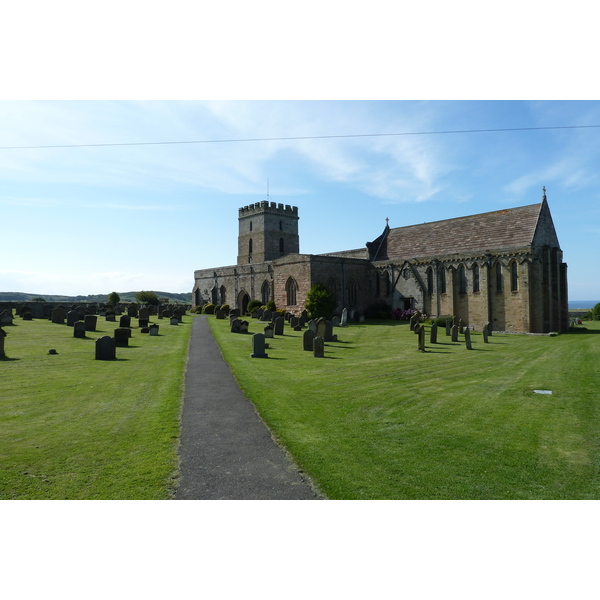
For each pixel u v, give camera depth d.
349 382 17.06
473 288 46.94
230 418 12.05
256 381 16.72
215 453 9.64
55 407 13.19
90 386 15.85
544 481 8.52
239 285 65.69
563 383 16.84
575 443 10.45
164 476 8.52
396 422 12.00
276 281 58.31
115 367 19.53
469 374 18.89
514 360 23.03
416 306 52.25
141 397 14.31
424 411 13.08
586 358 23.11
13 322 38.28
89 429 11.16
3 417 12.17
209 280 71.69
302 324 43.50
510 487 8.29
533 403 14.00
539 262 42.66
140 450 9.73
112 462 9.14
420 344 26.83
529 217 44.72
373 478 8.57
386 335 36.56
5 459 9.28
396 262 54.56
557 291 42.81
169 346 26.84
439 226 54.25
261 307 57.25
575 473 8.86
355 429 11.34
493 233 47.28
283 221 75.81
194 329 37.91
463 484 8.38
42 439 10.45
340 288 55.19
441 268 50.16
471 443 10.45
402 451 9.91
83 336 29.64
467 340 28.16
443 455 9.71
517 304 43.12
